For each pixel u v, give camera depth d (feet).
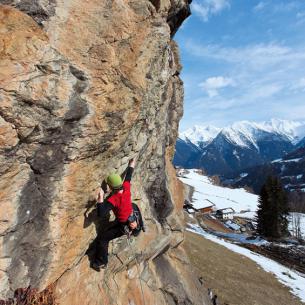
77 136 20.04
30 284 20.74
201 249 93.09
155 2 28.35
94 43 20.83
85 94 19.81
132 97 23.22
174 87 47.78
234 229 284.00
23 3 18.06
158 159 37.65
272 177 203.31
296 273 106.52
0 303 18.79
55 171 19.94
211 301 45.88
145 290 34.60
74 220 22.99
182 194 52.75
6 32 16.19
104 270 29.12
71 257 23.76
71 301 24.44
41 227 20.36
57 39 18.98
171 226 42.01
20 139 17.37
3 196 18.02
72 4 20.18
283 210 200.75
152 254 37.09
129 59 23.39
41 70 17.29
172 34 44.68
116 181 23.67
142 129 28.40
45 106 17.65
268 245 156.15
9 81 15.99
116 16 22.50
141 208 35.50
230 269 83.25
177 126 50.26
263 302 68.39
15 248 19.36
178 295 38.99
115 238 27.78
